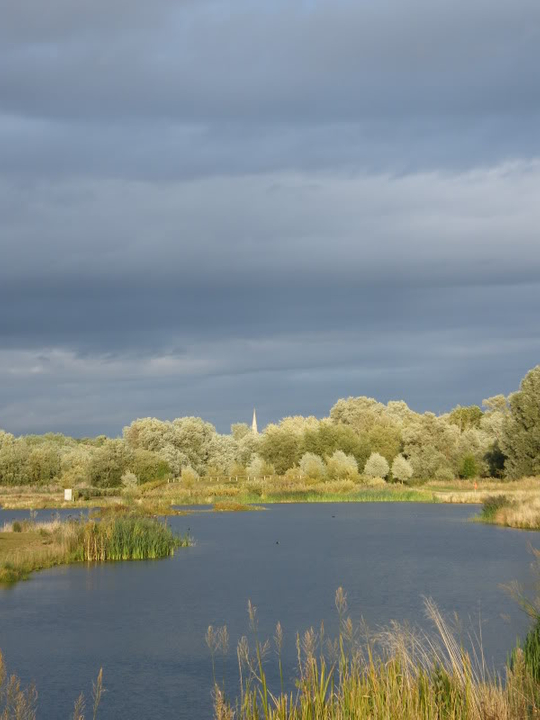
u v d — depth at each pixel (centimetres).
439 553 3862
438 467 10862
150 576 3188
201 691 1688
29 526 4375
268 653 1973
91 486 9781
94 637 2177
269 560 3691
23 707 1202
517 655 1314
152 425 12194
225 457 12525
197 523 5847
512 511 5422
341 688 1163
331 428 12219
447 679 1157
